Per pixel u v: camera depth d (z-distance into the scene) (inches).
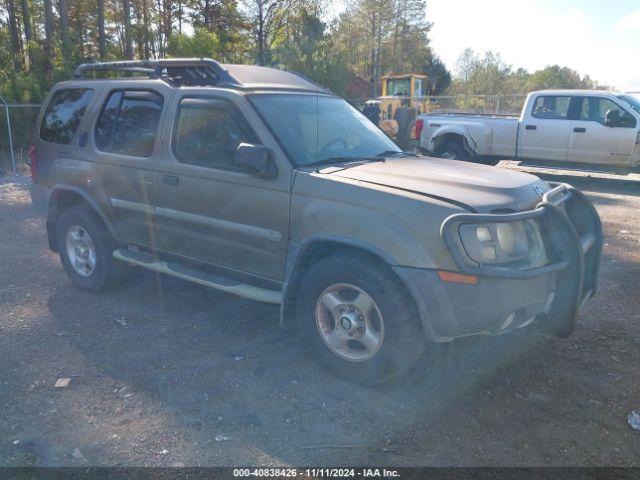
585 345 177.6
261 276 174.6
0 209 388.2
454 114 584.7
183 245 193.0
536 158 527.8
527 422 137.9
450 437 132.2
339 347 156.3
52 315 202.7
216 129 180.1
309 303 159.0
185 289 227.8
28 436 133.3
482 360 167.2
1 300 217.2
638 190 498.3
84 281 223.0
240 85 186.9
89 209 218.7
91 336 185.3
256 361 168.2
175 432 134.5
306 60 965.2
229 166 175.8
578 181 548.4
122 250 211.9
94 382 156.6
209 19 1508.4
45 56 891.4
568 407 144.2
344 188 152.3
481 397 148.5
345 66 995.9
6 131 606.9
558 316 153.5
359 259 149.6
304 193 158.6
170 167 188.4
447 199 142.9
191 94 187.9
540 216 146.2
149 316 201.5
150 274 242.5
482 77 2034.9
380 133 210.2
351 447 128.9
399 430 135.0
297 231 160.6
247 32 1501.0
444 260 137.1
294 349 175.8
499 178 164.1
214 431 135.0
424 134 573.0
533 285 143.1
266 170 164.4
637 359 168.9
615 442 130.4
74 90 230.4
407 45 2242.9
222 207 176.7
